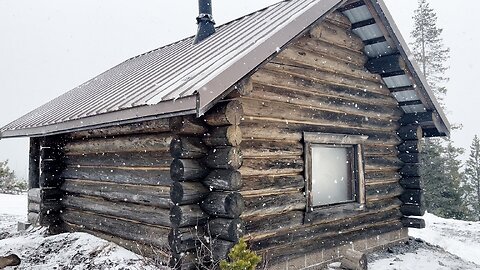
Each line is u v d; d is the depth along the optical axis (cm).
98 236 689
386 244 796
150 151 567
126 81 752
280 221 568
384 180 793
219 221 494
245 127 534
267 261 547
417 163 828
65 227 800
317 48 667
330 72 692
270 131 566
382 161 787
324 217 637
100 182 690
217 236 491
